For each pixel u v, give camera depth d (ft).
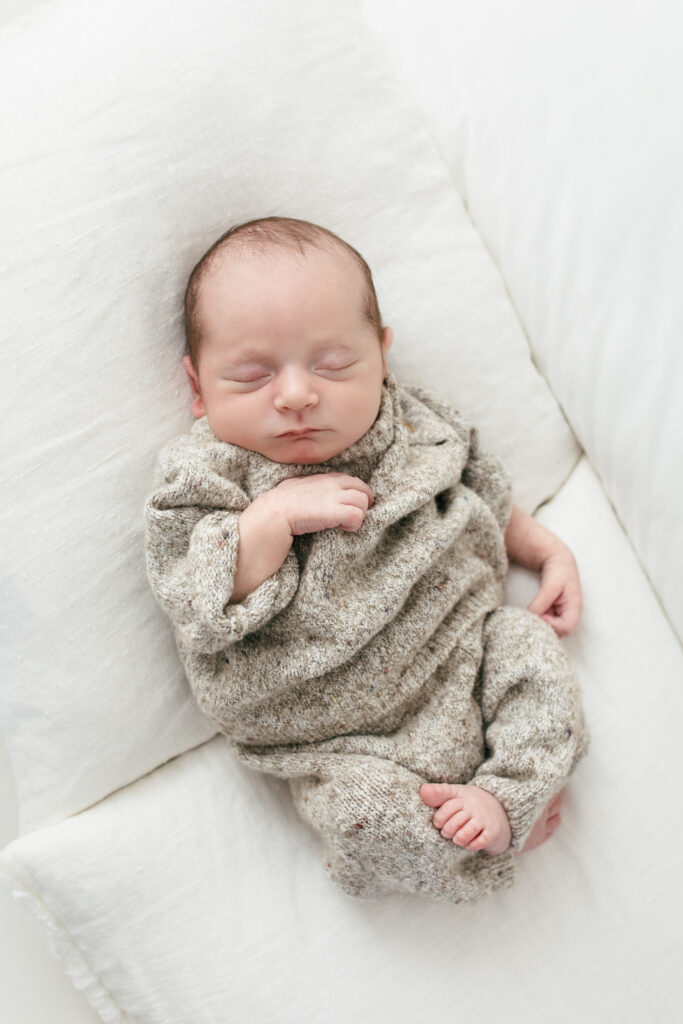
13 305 3.34
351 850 3.21
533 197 3.87
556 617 3.91
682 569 3.73
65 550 3.41
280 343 3.09
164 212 3.50
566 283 3.83
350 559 3.23
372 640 3.32
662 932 3.56
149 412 3.52
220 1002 3.45
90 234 3.40
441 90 4.09
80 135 3.41
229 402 3.19
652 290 3.58
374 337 3.29
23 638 3.42
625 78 3.57
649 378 3.63
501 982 3.51
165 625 3.59
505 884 3.42
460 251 3.96
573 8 3.68
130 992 3.49
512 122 3.87
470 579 3.51
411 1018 3.46
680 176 3.47
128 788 3.71
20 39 3.57
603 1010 3.51
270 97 3.63
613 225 3.64
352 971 3.50
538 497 4.12
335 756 3.34
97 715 3.51
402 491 3.31
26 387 3.35
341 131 3.77
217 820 3.64
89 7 3.60
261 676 3.23
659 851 3.64
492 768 3.33
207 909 3.52
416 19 4.17
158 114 3.48
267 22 3.65
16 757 3.60
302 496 3.12
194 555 3.03
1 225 3.34
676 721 3.77
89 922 3.45
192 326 3.31
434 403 3.75
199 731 3.74
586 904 3.61
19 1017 3.82
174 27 3.54
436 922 3.57
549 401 4.11
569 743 3.34
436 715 3.38
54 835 3.49
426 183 3.93
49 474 3.38
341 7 3.87
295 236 3.21
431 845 3.13
